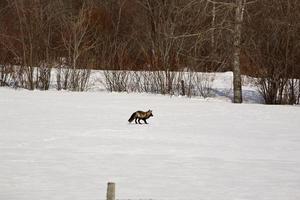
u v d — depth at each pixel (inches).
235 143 1438.2
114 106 2267.5
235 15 2775.6
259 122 1895.9
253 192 933.2
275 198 896.3
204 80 3336.6
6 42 3358.8
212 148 1352.1
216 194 915.4
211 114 2103.8
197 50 3036.4
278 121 1932.8
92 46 3267.7
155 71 3112.7
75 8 4488.2
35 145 1347.2
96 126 1688.0
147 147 1346.0
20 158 1189.7
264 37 2906.0
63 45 3289.9
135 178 1022.4
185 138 1499.8
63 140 1424.7
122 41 3772.1
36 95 2733.8
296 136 1582.2
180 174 1062.4
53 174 1043.9
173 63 3090.6
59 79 3206.2
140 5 4522.6
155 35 3444.9
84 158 1200.2
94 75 3442.4
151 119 1902.1
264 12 2903.5
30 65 3198.8
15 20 3631.9
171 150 1311.5
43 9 3651.6
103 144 1374.3
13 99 2490.2
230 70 4001.0
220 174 1067.3
